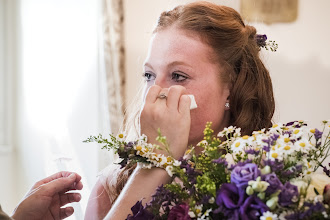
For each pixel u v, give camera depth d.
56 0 4.21
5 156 4.32
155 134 1.06
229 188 0.83
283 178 0.87
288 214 0.81
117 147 1.03
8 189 4.34
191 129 1.22
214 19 1.26
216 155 0.91
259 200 0.80
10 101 4.37
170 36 1.23
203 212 0.88
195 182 0.91
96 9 4.12
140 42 4.29
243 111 1.30
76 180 1.26
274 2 4.12
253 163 0.85
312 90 4.17
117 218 1.01
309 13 4.17
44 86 4.21
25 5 4.28
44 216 1.22
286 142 0.90
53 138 4.13
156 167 1.04
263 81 1.34
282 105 4.18
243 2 4.05
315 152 0.96
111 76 4.05
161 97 1.09
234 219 0.80
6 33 4.35
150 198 1.02
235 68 1.29
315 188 0.88
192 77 1.21
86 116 4.12
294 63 4.18
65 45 4.20
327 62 4.16
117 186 1.43
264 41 1.42
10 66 4.36
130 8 4.28
